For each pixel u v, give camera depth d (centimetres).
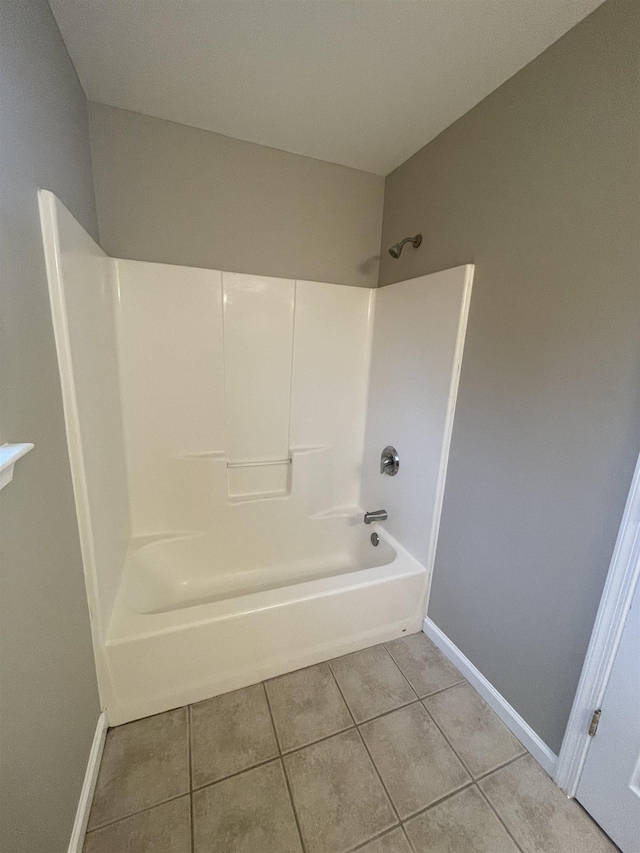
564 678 108
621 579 92
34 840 69
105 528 125
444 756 118
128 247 158
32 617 72
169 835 95
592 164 94
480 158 131
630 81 85
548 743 114
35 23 88
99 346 127
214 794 105
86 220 134
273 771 111
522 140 114
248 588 191
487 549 134
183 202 162
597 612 97
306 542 210
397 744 120
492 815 103
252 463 197
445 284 145
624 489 90
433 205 157
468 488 141
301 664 145
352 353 205
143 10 100
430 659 154
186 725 123
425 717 130
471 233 136
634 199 85
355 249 197
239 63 121
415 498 169
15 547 66
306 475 205
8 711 61
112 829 96
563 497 106
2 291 65
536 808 105
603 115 91
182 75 126
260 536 200
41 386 81
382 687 140
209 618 126
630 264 87
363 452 219
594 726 100
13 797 62
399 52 113
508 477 124
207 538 190
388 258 193
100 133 145
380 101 136
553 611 111
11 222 70
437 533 158
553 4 92
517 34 103
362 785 109
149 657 120
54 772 79
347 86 129
